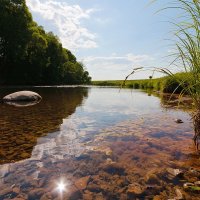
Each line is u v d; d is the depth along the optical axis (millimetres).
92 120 5855
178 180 2418
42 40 37750
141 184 2355
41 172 2652
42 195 2158
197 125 3521
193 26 2852
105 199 2098
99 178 2502
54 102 10586
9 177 2523
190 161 2912
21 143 3791
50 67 45156
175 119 5738
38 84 41000
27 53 35031
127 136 4156
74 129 4793
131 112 7277
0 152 3338
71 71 58094
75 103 10148
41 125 5215
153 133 4344
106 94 17688
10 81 35500
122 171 2666
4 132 4543
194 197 2055
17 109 7961
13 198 2102
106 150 3383
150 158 3041
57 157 3125
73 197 2129
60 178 2500
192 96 3387
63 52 55938
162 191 2211
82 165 2848
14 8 31562
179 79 3252
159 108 8188
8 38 30750
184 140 3830
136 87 36938
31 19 35375
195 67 2965
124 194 2176
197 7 2717
